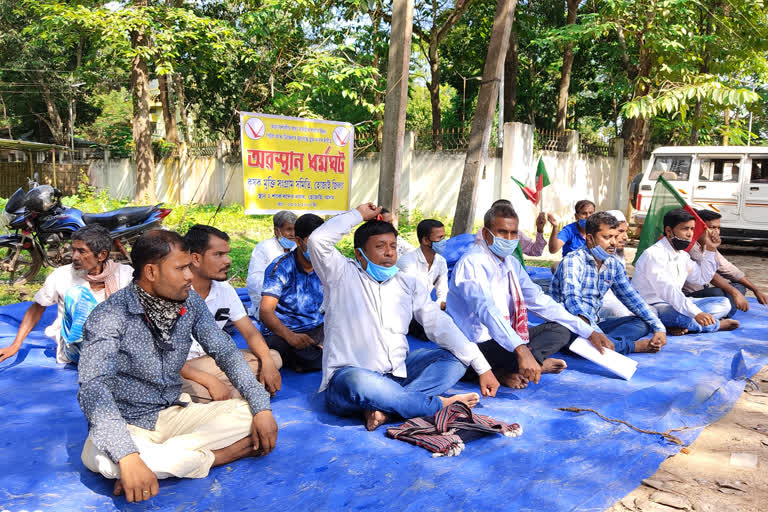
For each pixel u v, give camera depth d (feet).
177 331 9.35
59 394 13.20
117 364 9.03
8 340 17.44
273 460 10.02
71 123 97.25
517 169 48.78
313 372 15.25
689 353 16.87
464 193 26.58
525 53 78.28
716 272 21.67
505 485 9.24
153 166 67.41
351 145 28.14
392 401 11.05
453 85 82.38
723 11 51.60
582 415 12.25
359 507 8.59
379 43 57.11
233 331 18.56
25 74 96.07
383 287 11.76
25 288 25.88
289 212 17.72
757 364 16.12
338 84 55.72
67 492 8.90
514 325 13.88
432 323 12.24
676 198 21.42
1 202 47.26
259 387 9.97
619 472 9.87
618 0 47.37
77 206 63.21
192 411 9.81
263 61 56.54
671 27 46.68
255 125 25.58
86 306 13.92
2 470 9.61
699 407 13.03
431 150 54.24
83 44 93.04
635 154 54.60
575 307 15.53
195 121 97.81
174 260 8.70
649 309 16.42
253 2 64.13
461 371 12.59
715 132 66.54
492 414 12.34
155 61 60.90
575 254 15.98
